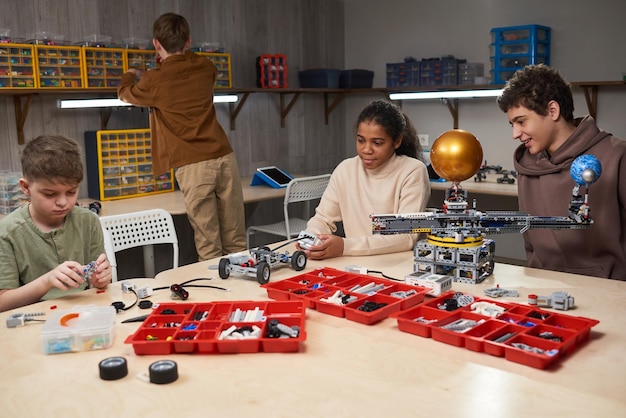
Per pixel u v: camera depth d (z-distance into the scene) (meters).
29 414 0.93
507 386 0.99
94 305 1.38
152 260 2.94
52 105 3.30
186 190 3.04
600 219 1.70
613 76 3.63
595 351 1.12
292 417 0.91
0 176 2.89
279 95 4.39
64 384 1.03
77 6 3.30
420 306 1.30
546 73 1.67
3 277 1.53
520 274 1.61
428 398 0.95
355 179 2.06
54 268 1.60
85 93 3.40
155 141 3.07
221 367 1.08
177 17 3.00
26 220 1.59
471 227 1.51
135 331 1.24
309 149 4.65
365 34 4.68
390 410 0.92
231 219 3.18
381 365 1.08
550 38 3.83
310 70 4.38
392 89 4.30
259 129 4.30
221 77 3.76
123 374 1.04
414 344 1.17
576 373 1.03
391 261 1.79
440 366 1.07
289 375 1.04
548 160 1.80
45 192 1.47
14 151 3.19
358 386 1.00
